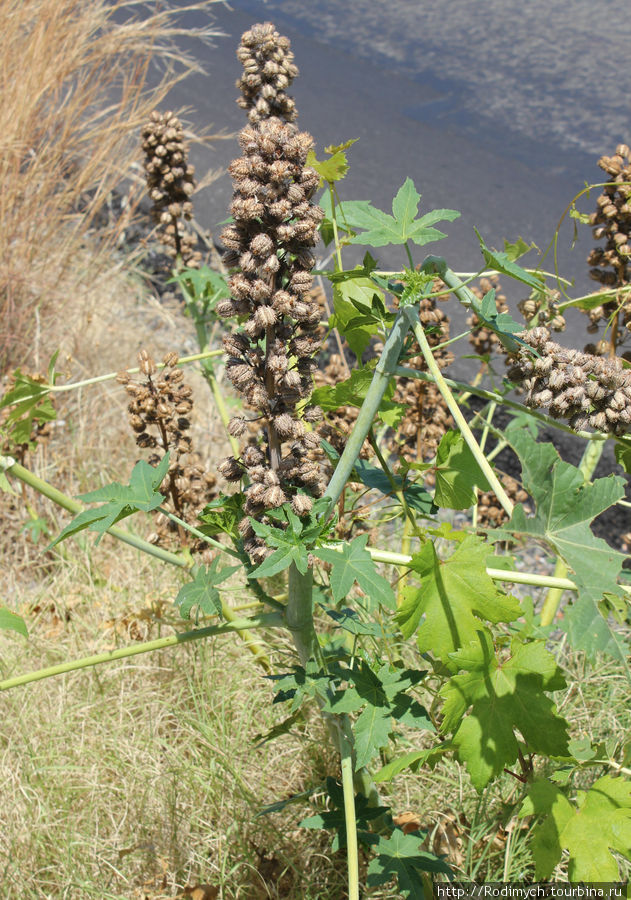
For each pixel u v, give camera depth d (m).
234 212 1.86
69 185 5.85
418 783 3.17
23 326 5.36
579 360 2.21
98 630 3.89
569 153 8.59
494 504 4.04
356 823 2.53
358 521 2.82
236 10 12.14
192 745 3.31
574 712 3.39
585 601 2.00
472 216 7.44
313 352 2.02
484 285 3.87
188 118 8.76
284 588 3.82
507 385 2.29
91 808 3.16
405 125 9.17
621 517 4.84
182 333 6.16
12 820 3.18
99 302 5.97
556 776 2.24
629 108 9.42
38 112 5.76
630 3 12.54
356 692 2.30
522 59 10.79
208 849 3.04
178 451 2.76
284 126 1.89
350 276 2.48
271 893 2.90
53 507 4.64
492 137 8.91
